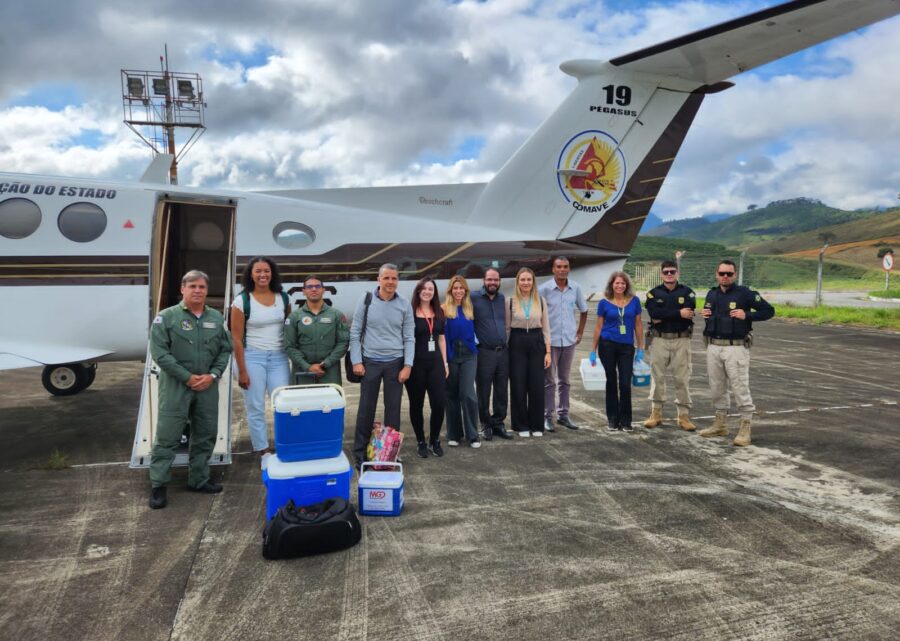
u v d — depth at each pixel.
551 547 3.08
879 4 4.70
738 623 2.40
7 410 6.14
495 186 6.66
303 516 3.01
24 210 5.12
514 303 5.09
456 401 4.91
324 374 4.42
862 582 2.73
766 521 3.40
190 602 2.56
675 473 4.22
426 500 3.73
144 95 18.48
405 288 6.21
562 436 5.19
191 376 3.60
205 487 3.87
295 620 2.43
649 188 6.93
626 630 2.35
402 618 2.44
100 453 4.75
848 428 5.43
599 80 6.63
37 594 2.62
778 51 5.69
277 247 5.81
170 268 6.55
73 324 5.20
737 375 4.89
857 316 16.17
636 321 5.43
